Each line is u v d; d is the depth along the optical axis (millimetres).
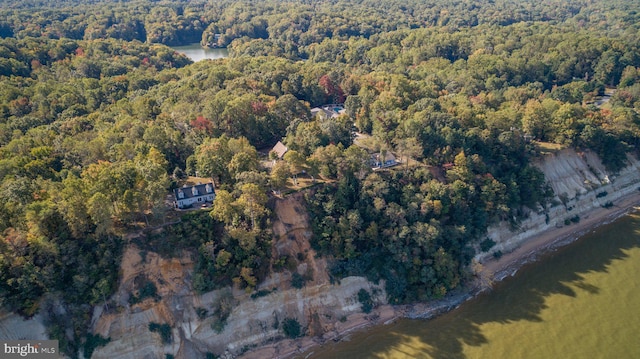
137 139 107125
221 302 80938
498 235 106938
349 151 100875
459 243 98750
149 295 77938
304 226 91688
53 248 73688
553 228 114875
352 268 90375
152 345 76562
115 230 80750
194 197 90000
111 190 80000
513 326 85875
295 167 98750
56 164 98750
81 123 122312
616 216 120500
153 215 82438
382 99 133875
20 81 152250
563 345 81062
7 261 71500
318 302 87688
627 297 92062
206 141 103562
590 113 134125
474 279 97062
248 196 85062
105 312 75688
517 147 116250
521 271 101625
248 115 117375
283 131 123188
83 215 76875
